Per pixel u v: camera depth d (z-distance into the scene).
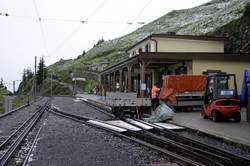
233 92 21.14
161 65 39.28
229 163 11.12
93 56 175.38
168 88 28.72
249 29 43.47
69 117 29.28
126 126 20.97
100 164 11.49
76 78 115.25
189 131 18.55
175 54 32.41
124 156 12.69
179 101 27.98
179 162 11.17
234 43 44.25
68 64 185.25
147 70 44.06
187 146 13.81
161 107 22.78
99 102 45.28
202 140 15.84
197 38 40.53
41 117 30.78
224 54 33.50
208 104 21.62
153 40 39.69
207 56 33.09
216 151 12.73
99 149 14.27
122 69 42.78
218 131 17.09
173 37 40.06
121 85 42.78
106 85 59.00
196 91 28.75
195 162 10.69
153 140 15.80
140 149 14.10
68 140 16.86
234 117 20.61
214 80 21.22
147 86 45.06
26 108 45.16
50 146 15.26
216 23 89.38
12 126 24.70
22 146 15.61
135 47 47.38
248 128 17.94
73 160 12.20
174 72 37.16
